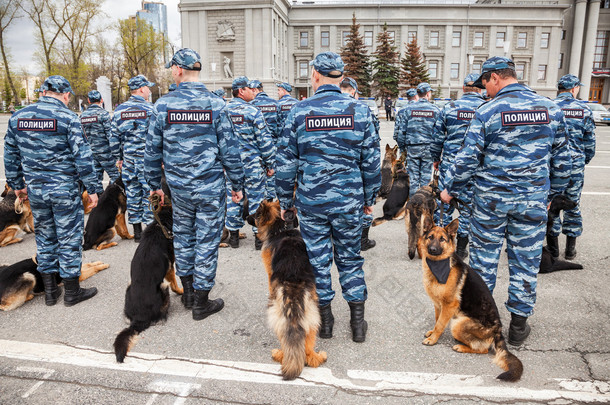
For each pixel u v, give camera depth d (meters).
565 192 4.95
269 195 6.10
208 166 3.52
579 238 5.82
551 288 4.27
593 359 3.08
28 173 3.79
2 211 5.94
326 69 3.08
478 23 51.72
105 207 5.69
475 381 2.86
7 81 50.28
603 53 53.78
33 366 3.07
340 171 3.07
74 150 3.86
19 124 3.74
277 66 49.31
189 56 3.47
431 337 3.31
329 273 3.33
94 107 6.95
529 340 3.34
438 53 52.84
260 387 2.82
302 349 2.79
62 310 3.98
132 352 3.25
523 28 51.72
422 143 6.56
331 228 3.26
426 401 2.67
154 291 3.54
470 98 5.03
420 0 52.19
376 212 7.60
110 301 4.17
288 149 3.15
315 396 2.73
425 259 3.21
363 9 52.50
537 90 52.88
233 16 46.53
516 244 3.20
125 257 5.40
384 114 40.88
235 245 5.68
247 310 3.92
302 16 53.28
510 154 3.05
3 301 3.89
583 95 53.19
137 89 5.82
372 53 52.19
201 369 3.02
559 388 2.77
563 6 50.34
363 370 2.99
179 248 3.78
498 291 4.28
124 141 5.68
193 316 3.75
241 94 5.59
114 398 2.72
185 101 3.44
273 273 3.04
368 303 4.05
